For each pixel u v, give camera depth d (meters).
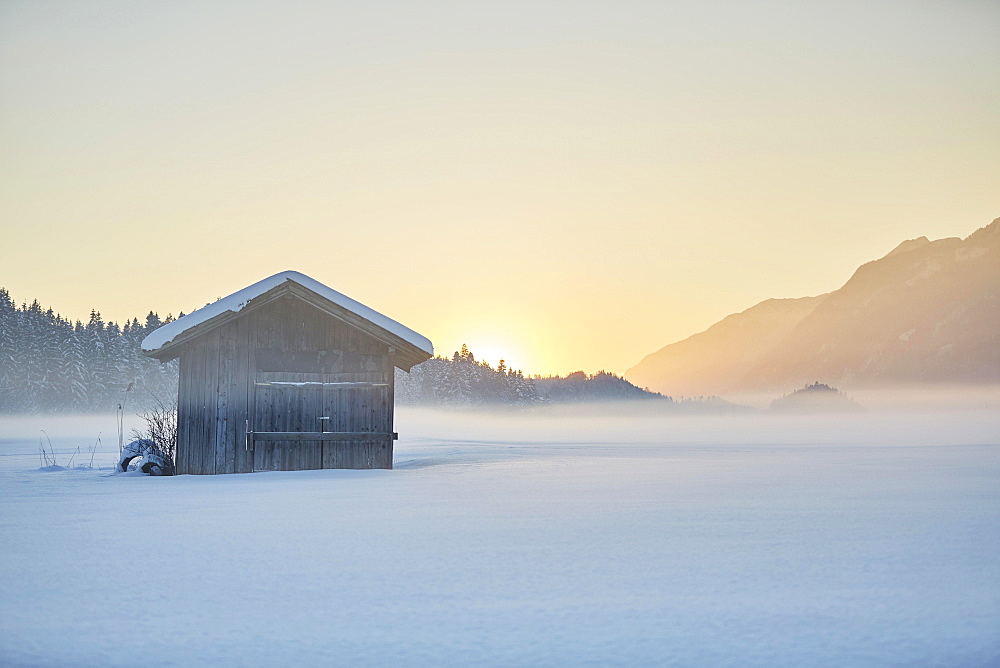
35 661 6.32
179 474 24.50
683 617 7.38
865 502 16.03
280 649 6.57
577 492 18.38
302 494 18.00
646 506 15.52
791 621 7.20
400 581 8.91
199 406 24.77
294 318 25.44
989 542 11.08
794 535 11.79
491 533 12.16
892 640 6.64
